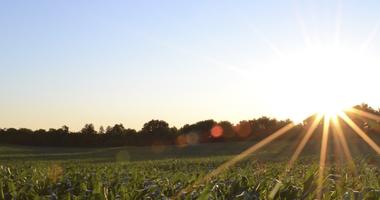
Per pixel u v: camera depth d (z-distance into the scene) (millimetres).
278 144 88688
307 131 103000
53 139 130750
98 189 7613
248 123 126375
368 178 10773
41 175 13414
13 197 8367
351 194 7293
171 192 8648
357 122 99938
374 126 95938
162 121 138375
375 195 7156
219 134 127188
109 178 12336
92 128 134375
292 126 106312
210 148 88812
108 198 7605
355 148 73562
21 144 130875
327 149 71000
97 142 129375
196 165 30984
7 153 87000
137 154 77875
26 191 8930
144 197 7633
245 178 9031
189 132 130625
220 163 32719
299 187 8016
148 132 133750
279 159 39406
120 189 8047
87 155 76500
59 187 9797
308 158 36500
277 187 7711
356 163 20531
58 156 73625
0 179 11070
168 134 132125
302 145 81000
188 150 85875
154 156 70812
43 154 82000
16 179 12656
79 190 9289
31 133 132250
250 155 54812
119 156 70875
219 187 8516
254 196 7480
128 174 14398
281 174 12859
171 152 81812
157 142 130625
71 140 129750
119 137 132125
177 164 31719
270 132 122875
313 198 7625
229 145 93625
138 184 9602
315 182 7965
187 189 8477
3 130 133625
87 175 13797
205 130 129375
